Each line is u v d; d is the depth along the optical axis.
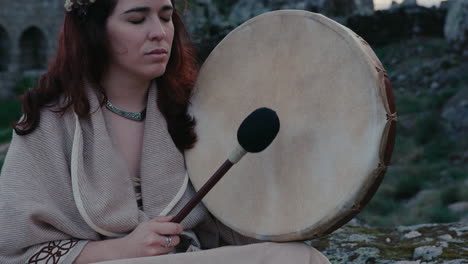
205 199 2.12
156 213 2.09
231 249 1.91
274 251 1.90
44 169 2.04
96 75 2.11
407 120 14.09
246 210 2.02
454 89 15.37
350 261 2.89
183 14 2.38
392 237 3.12
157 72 2.08
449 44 17.61
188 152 2.19
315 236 1.88
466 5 17.50
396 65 17.25
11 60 21.06
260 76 2.11
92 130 2.07
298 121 1.96
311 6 18.62
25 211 1.97
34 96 2.08
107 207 2.00
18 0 21.33
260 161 2.03
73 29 2.10
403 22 18.25
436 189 10.23
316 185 1.88
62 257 1.98
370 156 1.76
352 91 1.85
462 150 12.40
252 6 19.02
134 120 2.16
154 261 1.86
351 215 1.82
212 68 2.24
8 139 14.59
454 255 2.78
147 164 2.11
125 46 2.06
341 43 1.90
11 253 2.00
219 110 2.19
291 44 2.04
